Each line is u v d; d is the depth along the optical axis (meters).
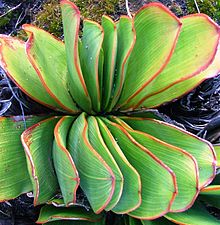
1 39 0.63
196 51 0.61
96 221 0.65
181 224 0.60
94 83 0.62
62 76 0.65
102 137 0.61
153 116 0.68
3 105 0.71
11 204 0.75
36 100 0.63
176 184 0.55
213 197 0.64
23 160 0.62
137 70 0.63
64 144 0.61
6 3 0.89
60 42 0.66
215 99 0.75
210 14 0.86
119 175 0.54
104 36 0.61
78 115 0.66
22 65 0.63
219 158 0.65
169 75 0.63
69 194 0.57
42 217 0.63
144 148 0.57
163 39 0.58
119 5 0.83
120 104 0.66
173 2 0.85
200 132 0.72
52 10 0.83
